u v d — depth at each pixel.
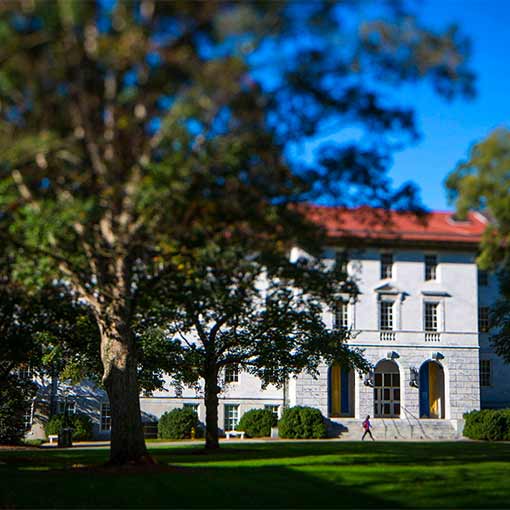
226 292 23.41
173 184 14.29
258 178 15.39
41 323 27.94
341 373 55.59
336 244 18.41
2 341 27.78
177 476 20.98
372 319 54.84
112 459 22.91
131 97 13.26
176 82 13.27
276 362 34.06
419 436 53.69
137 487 18.78
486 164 18.06
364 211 17.34
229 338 34.19
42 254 17.41
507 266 20.62
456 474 22.77
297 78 13.90
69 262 18.28
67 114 13.68
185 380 36.06
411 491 18.83
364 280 55.06
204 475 21.38
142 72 13.30
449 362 55.59
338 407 55.06
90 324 28.59
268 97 13.95
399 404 55.38
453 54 13.48
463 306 56.34
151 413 52.88
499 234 19.52
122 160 14.78
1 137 13.00
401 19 13.23
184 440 50.12
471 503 17.14
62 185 15.48
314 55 13.59
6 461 28.83
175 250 18.44
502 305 44.56
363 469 23.88
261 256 22.77
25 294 19.95
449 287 56.34
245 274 24.33
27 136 13.05
